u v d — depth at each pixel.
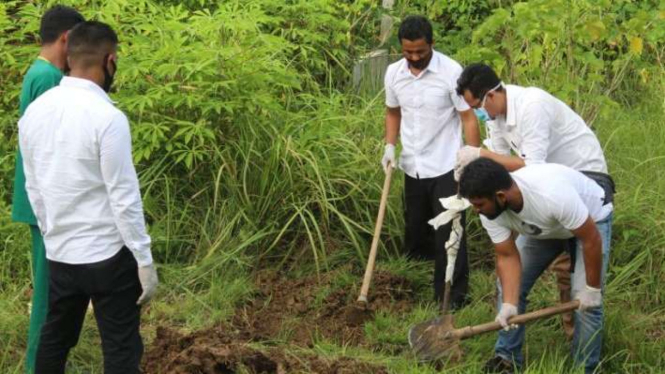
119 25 7.44
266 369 5.21
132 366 4.61
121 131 4.30
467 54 7.37
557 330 5.93
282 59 8.03
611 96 8.95
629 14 8.48
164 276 6.53
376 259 6.91
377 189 7.05
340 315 6.12
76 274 4.47
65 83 4.42
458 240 5.54
